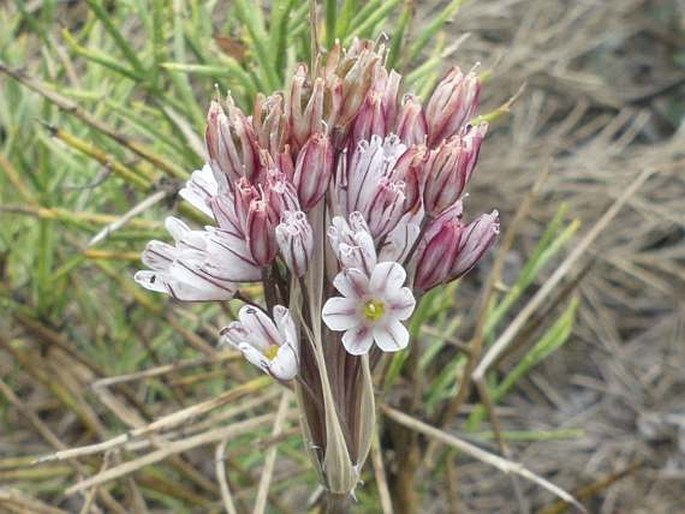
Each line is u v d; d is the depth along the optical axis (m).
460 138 0.07
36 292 0.15
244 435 0.15
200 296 0.08
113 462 0.13
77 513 0.16
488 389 0.13
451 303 0.13
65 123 0.14
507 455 0.12
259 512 0.11
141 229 0.13
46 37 0.14
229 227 0.07
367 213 0.07
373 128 0.07
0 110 0.15
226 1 0.16
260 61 0.11
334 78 0.07
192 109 0.12
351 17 0.11
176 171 0.12
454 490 0.14
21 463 0.14
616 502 0.19
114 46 0.15
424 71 0.11
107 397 0.13
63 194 0.15
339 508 0.08
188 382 0.13
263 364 0.07
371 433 0.08
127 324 0.15
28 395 0.17
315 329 0.07
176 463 0.14
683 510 0.19
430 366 0.18
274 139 0.07
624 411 0.20
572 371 0.20
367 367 0.07
